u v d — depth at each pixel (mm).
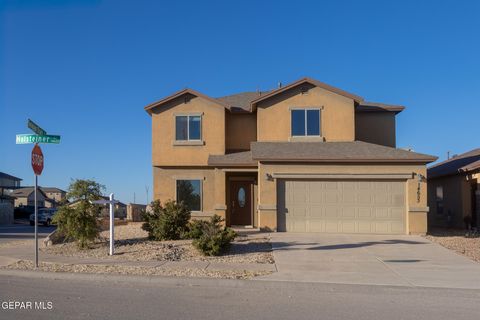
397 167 20062
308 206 20234
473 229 22641
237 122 24766
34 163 12750
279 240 17594
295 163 20250
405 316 8211
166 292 9945
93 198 15859
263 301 9234
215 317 7918
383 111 25281
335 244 16750
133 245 16547
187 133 23828
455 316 8242
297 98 23078
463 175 24297
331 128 22906
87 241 16047
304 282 10812
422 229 19797
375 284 10688
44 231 31516
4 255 15000
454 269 12570
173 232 17984
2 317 7809
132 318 7770
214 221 15961
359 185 20203
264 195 20219
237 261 13547
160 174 24031
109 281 11180
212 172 23828
